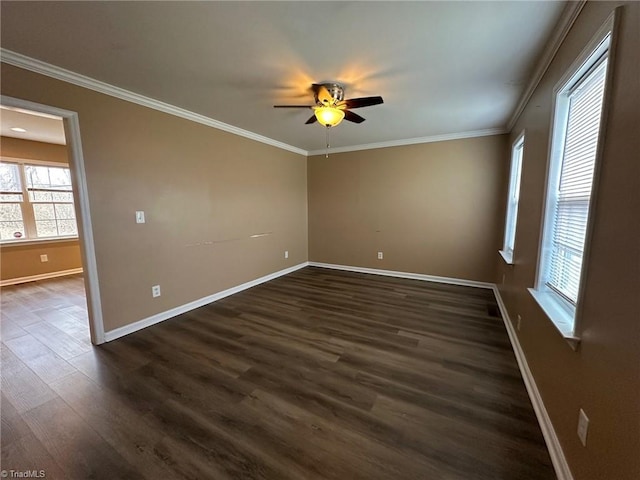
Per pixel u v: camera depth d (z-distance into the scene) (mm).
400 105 3066
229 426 1658
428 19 1677
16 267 4727
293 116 3457
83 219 2475
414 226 4793
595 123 1415
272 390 1979
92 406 1819
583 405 1187
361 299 3850
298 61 2158
